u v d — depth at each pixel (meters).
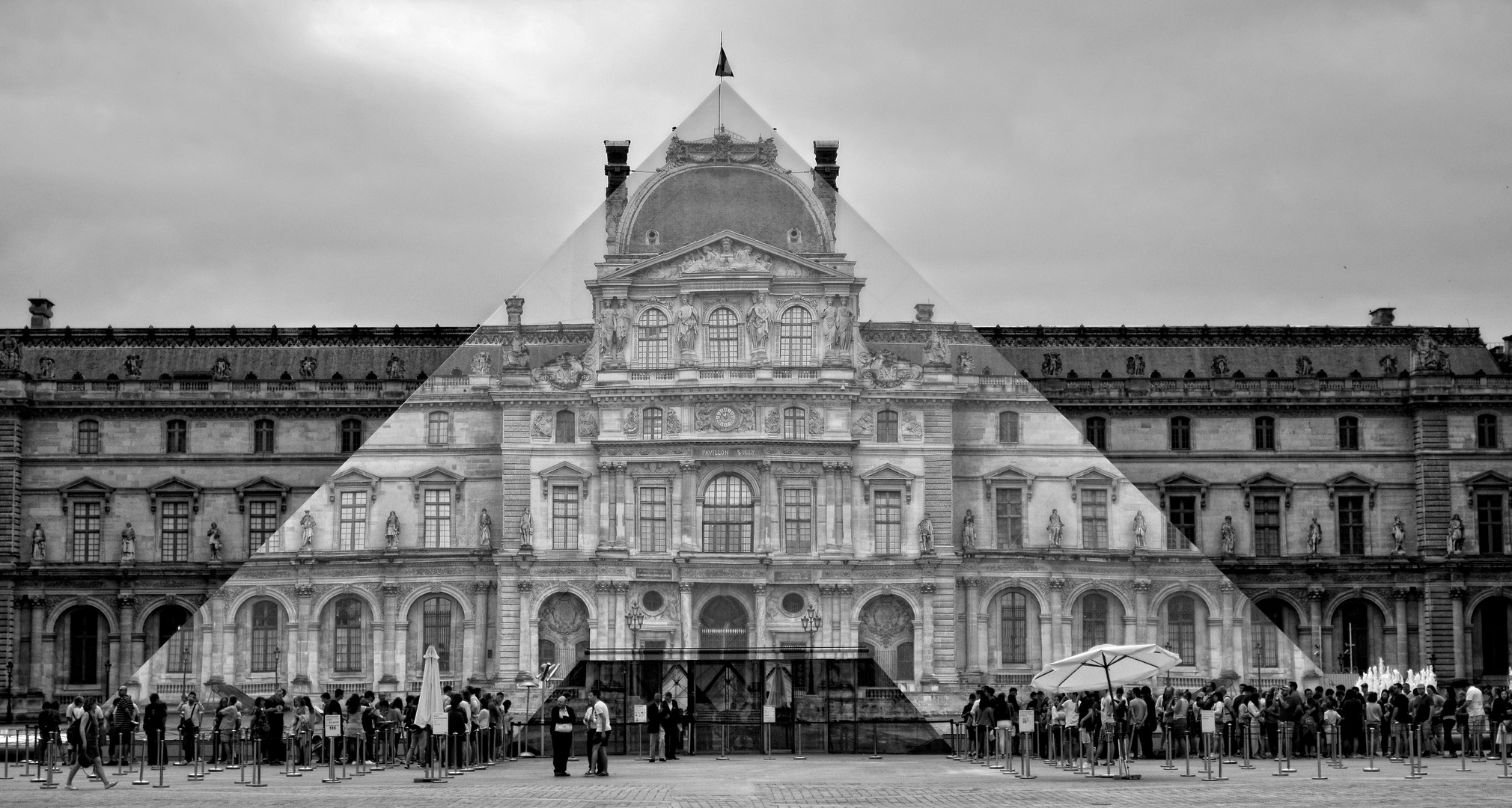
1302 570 191.12
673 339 77.75
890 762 75.19
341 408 194.12
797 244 78.44
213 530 190.62
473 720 73.56
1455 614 190.25
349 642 75.38
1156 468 194.25
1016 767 75.31
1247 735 75.88
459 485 76.50
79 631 190.62
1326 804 59.50
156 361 199.75
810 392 77.19
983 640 76.00
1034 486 76.62
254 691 74.56
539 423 76.81
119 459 192.75
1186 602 76.00
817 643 76.12
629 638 76.00
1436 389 192.62
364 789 66.19
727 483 76.94
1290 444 194.75
